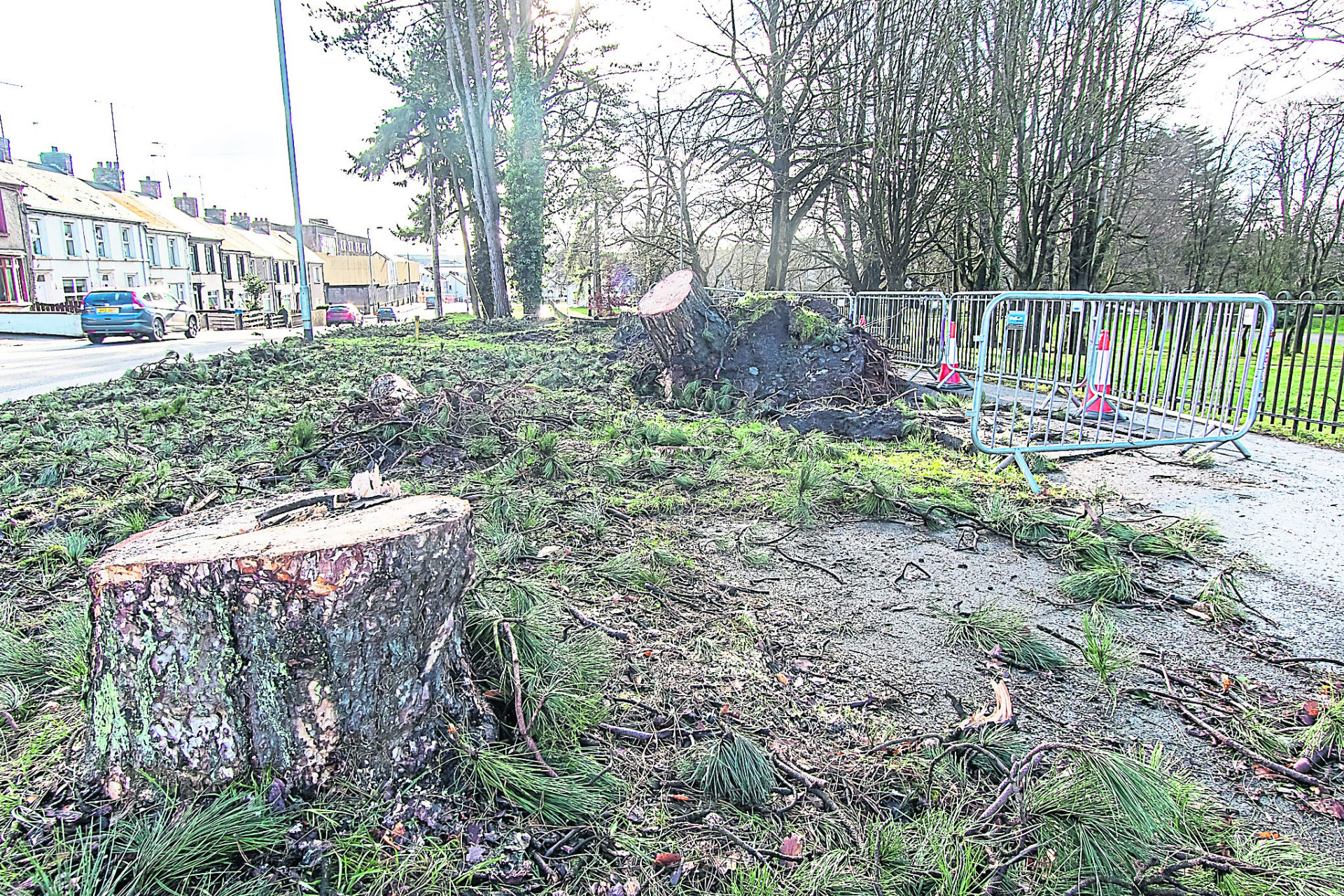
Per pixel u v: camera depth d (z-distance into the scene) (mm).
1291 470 5766
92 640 1945
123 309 23312
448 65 29000
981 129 12992
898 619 3287
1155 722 2531
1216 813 2072
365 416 6520
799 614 3324
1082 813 1908
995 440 5961
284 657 1874
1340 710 2473
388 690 1961
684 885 1788
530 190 27672
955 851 1841
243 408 8219
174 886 1680
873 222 15289
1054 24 12047
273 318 41406
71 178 41250
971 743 2248
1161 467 5852
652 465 5559
